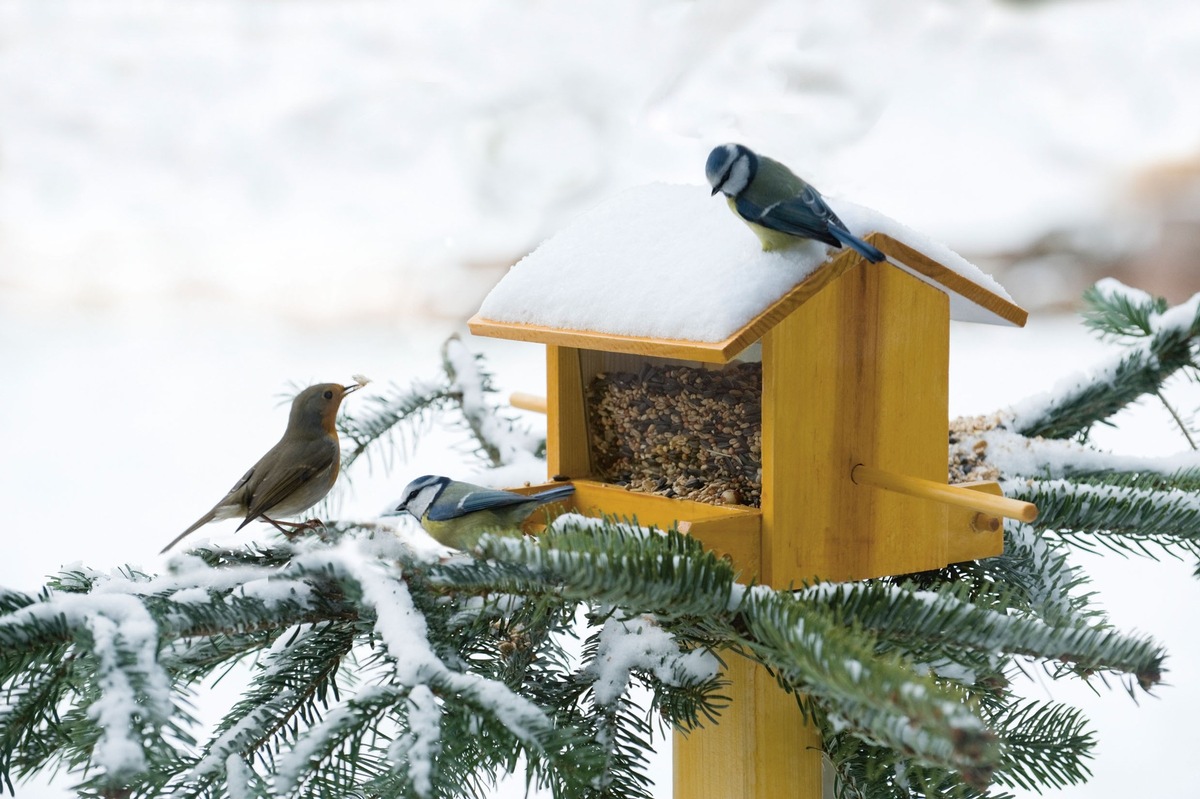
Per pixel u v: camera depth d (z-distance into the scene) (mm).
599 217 4656
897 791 3686
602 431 4910
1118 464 4910
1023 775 3756
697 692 3537
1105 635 3277
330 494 5664
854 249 3799
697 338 3760
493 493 4137
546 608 3561
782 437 3846
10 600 3168
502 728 2898
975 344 13586
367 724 2926
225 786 3086
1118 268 13641
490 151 13031
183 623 3174
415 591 3354
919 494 3760
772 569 3859
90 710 2713
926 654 3416
